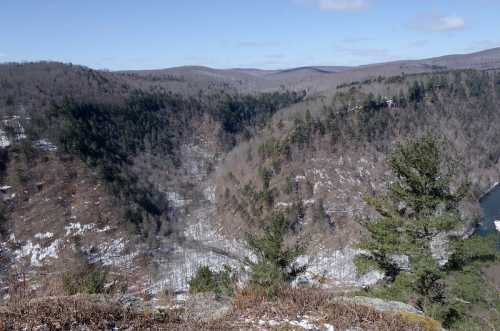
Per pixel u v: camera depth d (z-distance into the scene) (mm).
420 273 12172
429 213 13008
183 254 85312
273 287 10867
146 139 134375
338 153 109750
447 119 125562
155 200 110688
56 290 17875
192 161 136750
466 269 12602
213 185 123625
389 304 10773
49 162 98000
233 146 145375
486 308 12258
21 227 82000
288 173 106000
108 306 9398
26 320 8008
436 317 11773
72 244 80188
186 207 113250
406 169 13148
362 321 8953
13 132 101312
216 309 10609
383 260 14180
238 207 104375
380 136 114250
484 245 12594
